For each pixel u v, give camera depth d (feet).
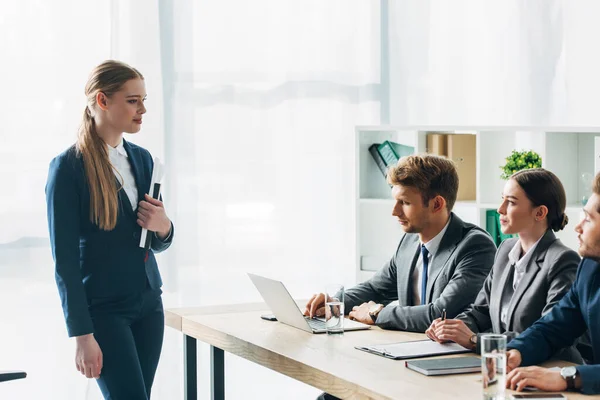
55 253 8.64
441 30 15.31
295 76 14.55
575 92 15.64
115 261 9.00
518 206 8.11
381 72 15.06
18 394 12.91
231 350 8.81
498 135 13.06
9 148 12.82
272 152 14.47
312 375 7.25
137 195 9.36
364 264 13.91
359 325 9.21
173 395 13.75
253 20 14.28
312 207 14.73
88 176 8.84
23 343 12.93
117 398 8.84
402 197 9.38
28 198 12.91
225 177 14.20
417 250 9.85
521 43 15.52
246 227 14.37
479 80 15.43
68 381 13.10
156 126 13.62
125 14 13.41
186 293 13.96
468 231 9.49
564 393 6.15
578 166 12.71
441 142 13.41
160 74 13.62
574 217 12.45
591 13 15.58
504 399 5.83
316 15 14.65
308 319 9.61
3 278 12.84
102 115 9.02
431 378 6.75
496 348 5.81
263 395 14.55
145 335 9.34
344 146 14.84
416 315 8.82
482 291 8.82
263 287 9.27
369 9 14.93
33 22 12.91
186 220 13.93
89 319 8.61
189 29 13.88
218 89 14.10
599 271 7.12
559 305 7.45
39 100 12.96
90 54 13.20
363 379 6.74
